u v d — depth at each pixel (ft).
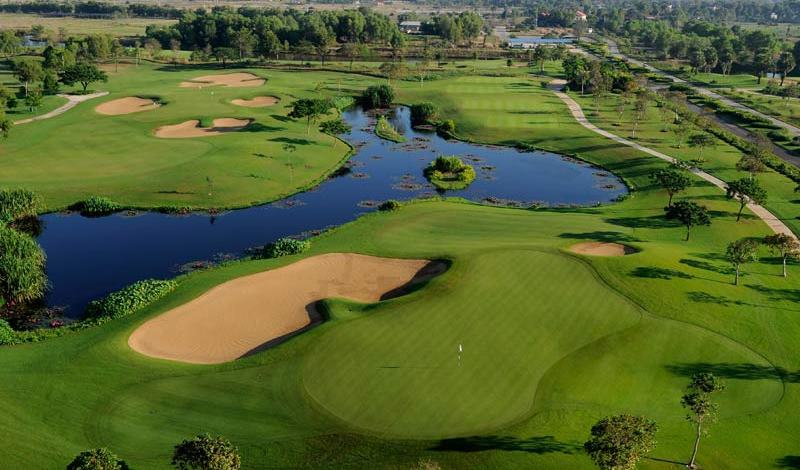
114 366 173.17
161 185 334.85
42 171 349.82
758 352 180.34
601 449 117.39
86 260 258.16
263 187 344.08
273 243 260.21
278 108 518.37
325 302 209.05
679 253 249.14
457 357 174.19
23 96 527.40
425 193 351.46
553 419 149.18
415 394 158.40
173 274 247.50
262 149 403.13
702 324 193.47
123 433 146.51
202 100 529.04
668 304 203.82
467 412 151.43
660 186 352.49
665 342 183.62
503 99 576.20
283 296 219.00
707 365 173.68
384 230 282.77
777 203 321.73
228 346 187.93
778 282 229.04
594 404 155.33
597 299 207.10
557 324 192.03
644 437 118.93
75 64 609.01
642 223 298.15
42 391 162.20
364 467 134.72
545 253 241.96
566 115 523.70
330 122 453.17
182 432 146.72
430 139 471.21
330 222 303.07
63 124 446.19
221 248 271.49
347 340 182.50
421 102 579.48
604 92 572.51
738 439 144.15
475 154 433.07
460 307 200.85
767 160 379.76
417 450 139.03
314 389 161.07
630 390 161.68
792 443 143.54
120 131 431.84
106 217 301.84
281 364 172.24
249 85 614.75
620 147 428.15
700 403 130.31
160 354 182.60
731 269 237.25
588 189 363.76
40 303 223.51
